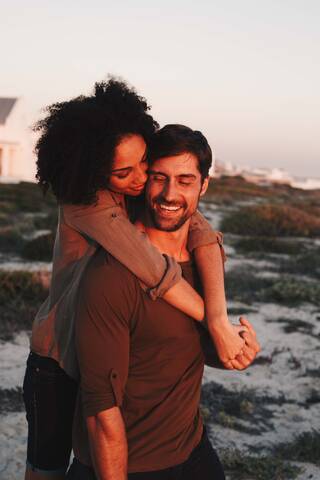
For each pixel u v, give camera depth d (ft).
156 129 7.23
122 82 7.12
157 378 7.04
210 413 18.56
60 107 7.08
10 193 91.56
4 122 176.14
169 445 7.13
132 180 7.02
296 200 134.92
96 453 6.75
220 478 7.68
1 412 17.19
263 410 19.30
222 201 109.40
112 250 6.72
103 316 6.60
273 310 33.37
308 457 15.96
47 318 7.66
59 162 6.98
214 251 7.63
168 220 7.13
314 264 48.37
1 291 29.84
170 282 6.70
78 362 6.90
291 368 23.59
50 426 7.85
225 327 7.07
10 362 21.99
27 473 8.19
